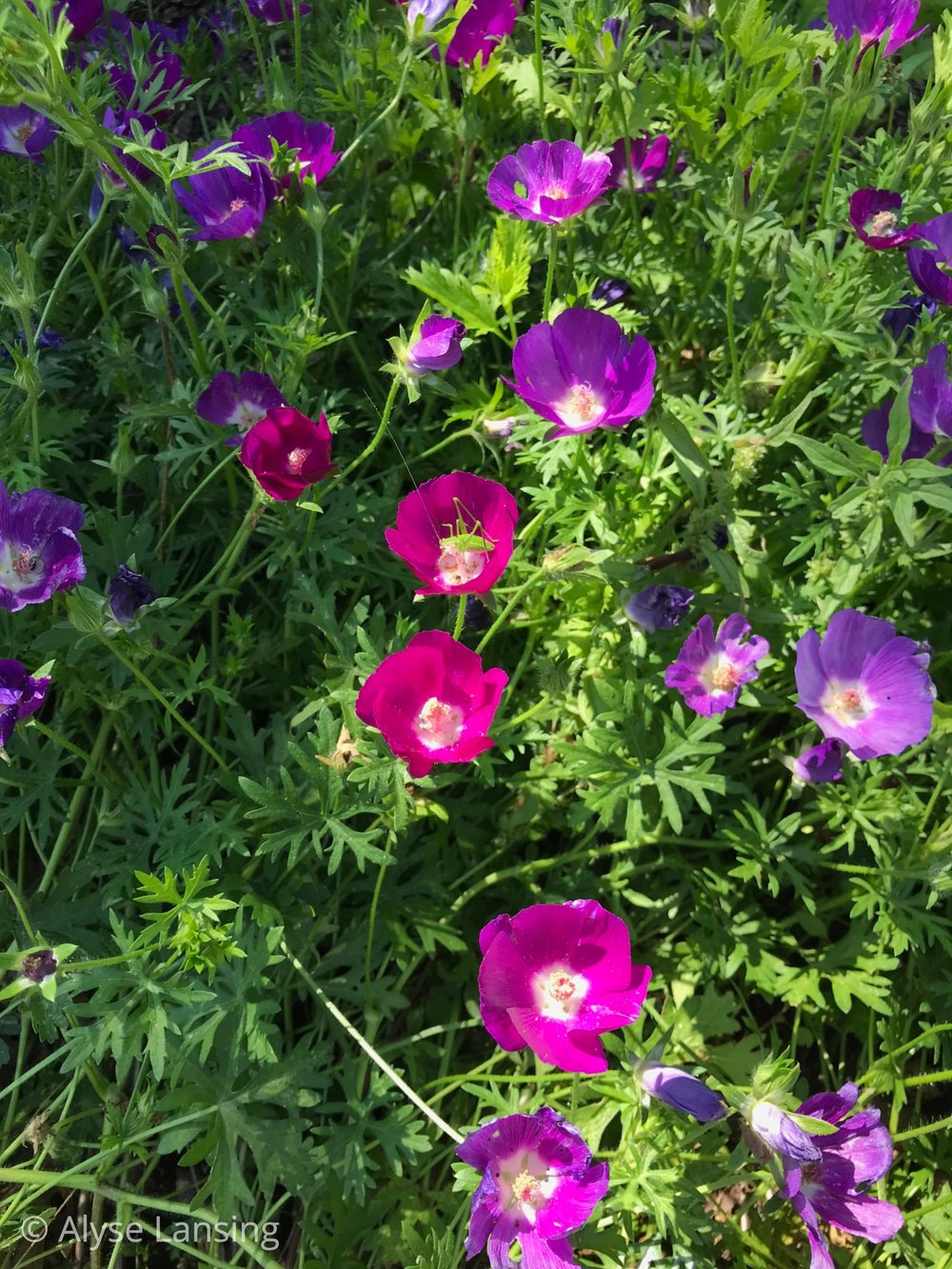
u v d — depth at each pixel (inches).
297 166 18.4
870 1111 14.0
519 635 20.4
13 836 19.4
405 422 22.4
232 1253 17.1
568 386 16.6
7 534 15.0
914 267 17.5
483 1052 18.8
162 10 27.7
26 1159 17.2
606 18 19.5
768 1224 17.3
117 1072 15.0
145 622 16.5
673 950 19.0
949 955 18.7
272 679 20.1
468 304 19.5
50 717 20.1
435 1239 14.6
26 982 13.1
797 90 19.4
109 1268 15.7
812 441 16.5
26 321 16.3
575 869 19.5
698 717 16.8
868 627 15.4
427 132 23.6
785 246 19.1
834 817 17.9
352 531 19.2
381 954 18.3
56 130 19.1
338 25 24.1
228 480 19.5
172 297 21.7
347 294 22.0
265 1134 15.6
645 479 19.1
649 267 21.6
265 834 15.9
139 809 17.7
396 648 17.6
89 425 22.0
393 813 15.0
